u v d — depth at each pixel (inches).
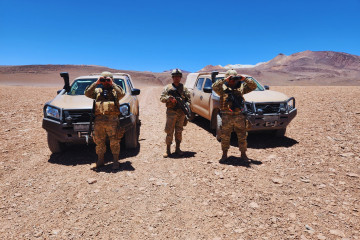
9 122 347.9
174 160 214.1
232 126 203.2
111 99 189.8
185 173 185.0
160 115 459.5
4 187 165.6
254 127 247.9
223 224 122.7
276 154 223.1
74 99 229.8
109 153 240.5
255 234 114.6
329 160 201.8
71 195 154.6
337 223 120.6
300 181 167.0
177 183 168.7
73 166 204.2
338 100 454.3
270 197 146.7
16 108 450.6
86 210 137.7
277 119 246.8
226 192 154.3
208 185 164.6
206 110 313.7
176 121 223.3
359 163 192.2
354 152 215.5
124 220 128.0
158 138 289.0
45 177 181.9
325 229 116.5
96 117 192.1
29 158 221.8
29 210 138.1
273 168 191.0
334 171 180.5
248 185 163.0
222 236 114.0
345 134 267.9
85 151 243.3
